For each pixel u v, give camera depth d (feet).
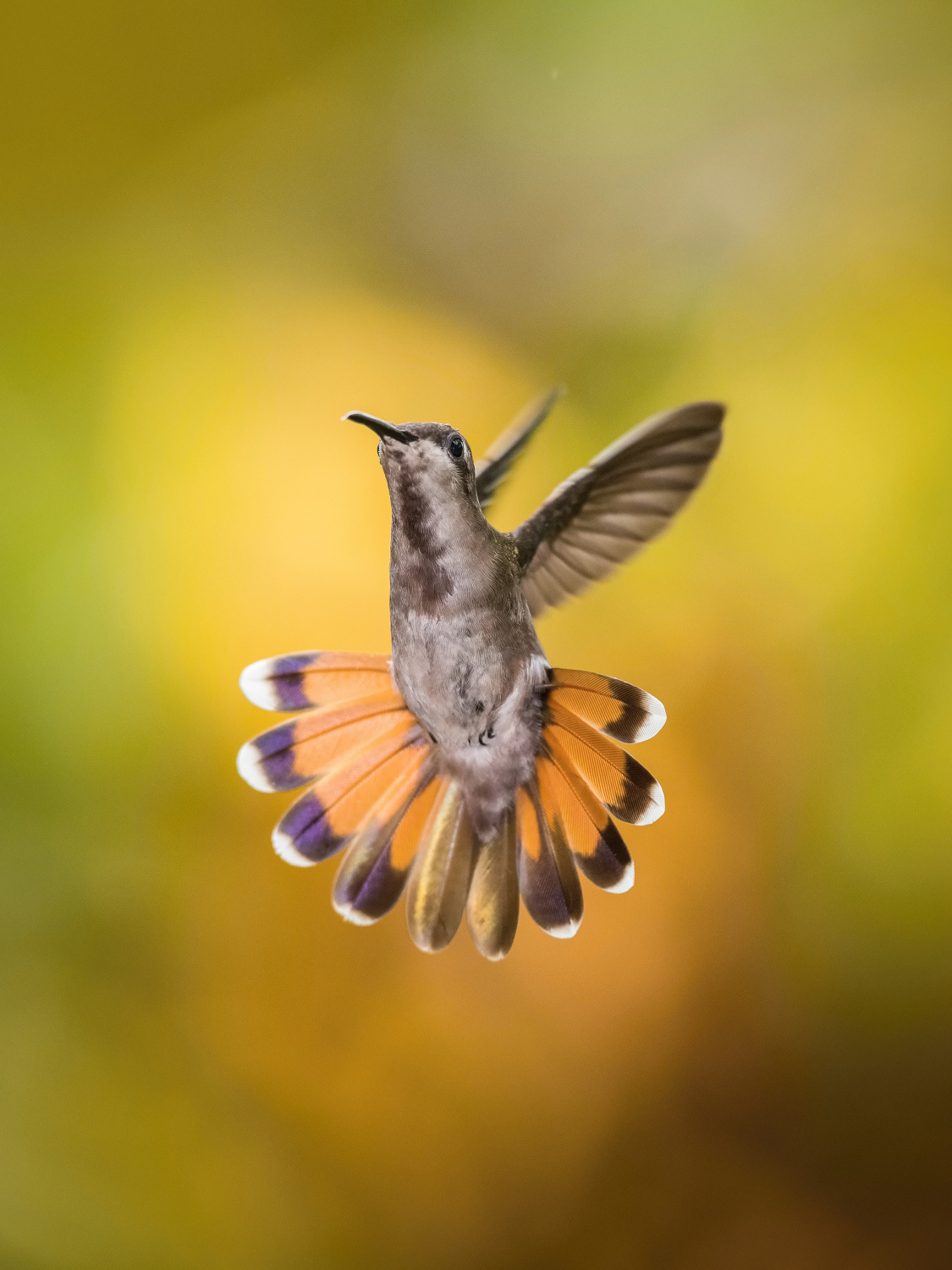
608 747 7.01
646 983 9.46
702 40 10.50
